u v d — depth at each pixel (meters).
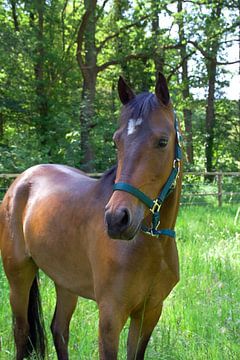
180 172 2.75
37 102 19.19
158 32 19.58
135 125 2.48
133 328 3.01
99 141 17.55
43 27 19.83
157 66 19.98
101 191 3.02
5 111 19.39
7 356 3.77
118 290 2.73
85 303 4.63
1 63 16.58
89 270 3.02
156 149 2.46
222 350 3.48
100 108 21.17
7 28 16.55
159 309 2.99
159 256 2.76
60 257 3.20
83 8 19.38
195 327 3.95
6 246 3.76
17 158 15.20
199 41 19.11
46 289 4.99
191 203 12.39
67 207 3.20
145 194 2.44
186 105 21.69
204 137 24.12
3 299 4.68
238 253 6.38
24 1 18.09
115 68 20.91
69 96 20.80
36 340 3.69
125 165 2.44
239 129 27.09
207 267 5.47
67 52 20.00
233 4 18.91
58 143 17.92
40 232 3.35
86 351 3.53
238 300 4.51
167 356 3.45
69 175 3.64
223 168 24.23
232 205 12.91
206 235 7.71
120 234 2.33
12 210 3.75
